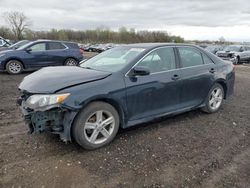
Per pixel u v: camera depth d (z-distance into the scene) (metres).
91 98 3.84
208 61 5.80
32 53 11.69
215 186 3.24
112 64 4.65
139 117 4.54
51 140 4.27
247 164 3.78
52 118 3.70
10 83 9.22
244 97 7.80
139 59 4.57
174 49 5.18
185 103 5.28
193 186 3.22
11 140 4.27
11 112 5.76
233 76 6.36
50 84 3.79
